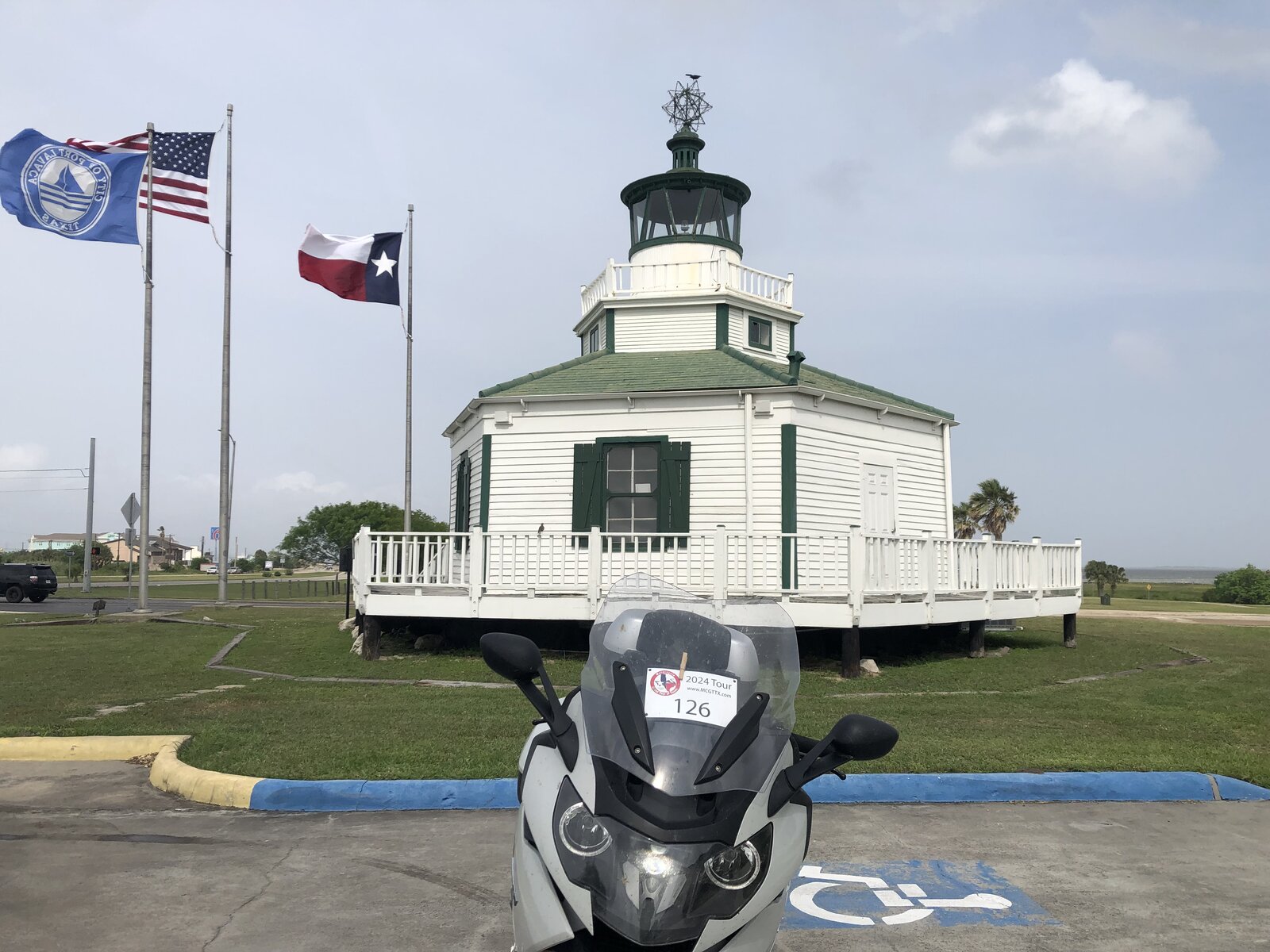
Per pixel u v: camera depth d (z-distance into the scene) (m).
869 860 6.15
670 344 21.72
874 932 5.04
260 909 5.26
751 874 2.99
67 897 5.41
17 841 6.42
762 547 16.42
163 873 5.82
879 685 13.43
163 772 7.83
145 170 30.09
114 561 121.75
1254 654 18.20
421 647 16.91
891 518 19.11
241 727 9.51
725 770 3.10
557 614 15.02
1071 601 19.45
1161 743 9.15
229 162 34.09
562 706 3.98
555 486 17.97
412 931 4.98
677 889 2.84
